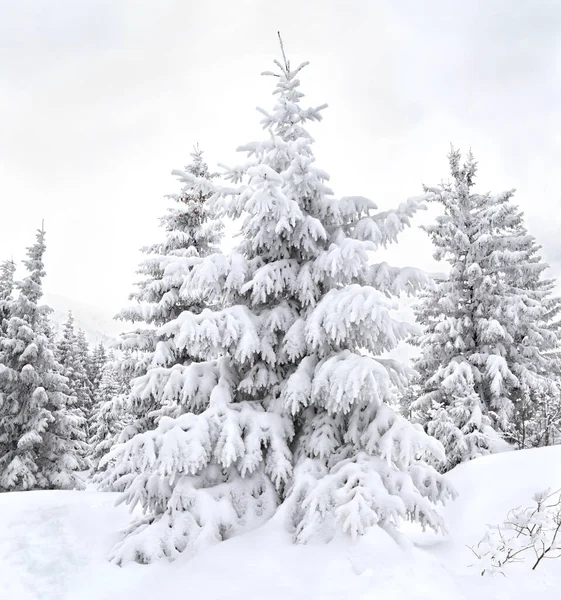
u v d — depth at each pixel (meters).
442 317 17.62
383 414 5.74
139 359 15.04
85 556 5.73
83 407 36.66
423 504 5.13
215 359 7.06
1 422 18.83
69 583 4.93
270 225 6.22
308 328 5.75
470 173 18.27
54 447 19.88
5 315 22.53
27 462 18.53
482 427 13.90
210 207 6.66
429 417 16.69
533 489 7.45
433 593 3.78
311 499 5.12
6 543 6.20
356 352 6.39
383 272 6.33
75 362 37.75
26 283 20.42
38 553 5.86
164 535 5.27
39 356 19.91
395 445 5.38
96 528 7.10
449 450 14.16
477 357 16.03
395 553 4.62
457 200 17.86
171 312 15.12
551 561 5.05
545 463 8.16
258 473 5.95
